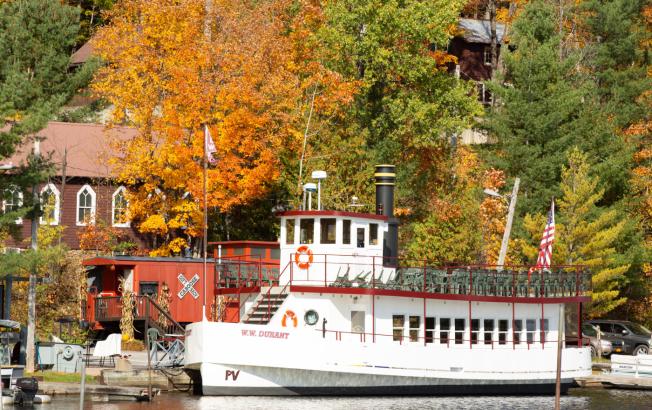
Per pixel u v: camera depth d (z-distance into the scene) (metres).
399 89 193.88
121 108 170.25
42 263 120.56
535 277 133.88
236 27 169.88
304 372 117.69
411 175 192.38
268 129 168.75
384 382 121.81
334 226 122.75
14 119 128.75
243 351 115.56
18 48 151.62
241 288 125.94
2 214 121.56
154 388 120.94
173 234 185.62
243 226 190.88
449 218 173.88
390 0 184.62
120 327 149.50
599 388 146.62
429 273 124.44
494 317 129.88
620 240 188.75
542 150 198.00
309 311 119.94
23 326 127.56
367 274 120.56
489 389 130.00
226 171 164.50
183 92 162.25
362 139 180.12
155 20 171.75
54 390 115.38
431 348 124.19
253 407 109.38
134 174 167.88
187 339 119.06
